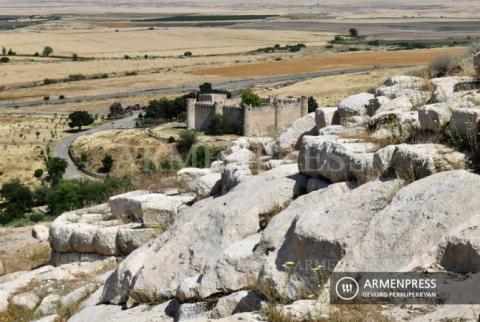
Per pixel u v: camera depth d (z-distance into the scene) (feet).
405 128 55.21
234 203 54.95
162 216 70.28
